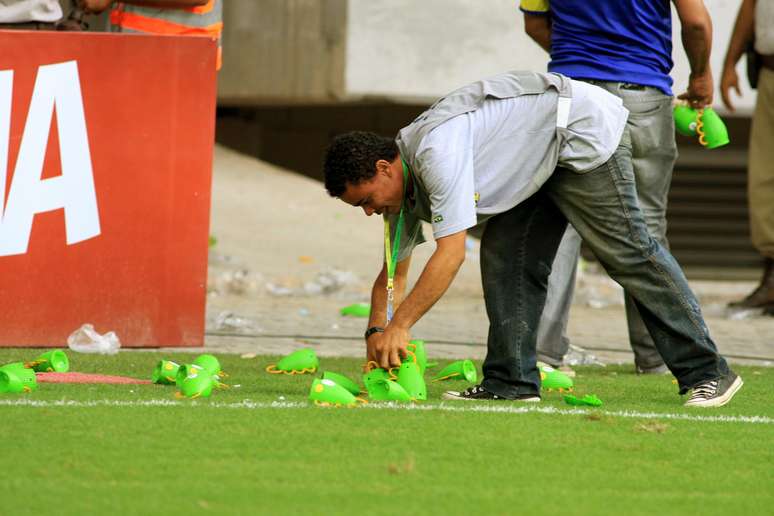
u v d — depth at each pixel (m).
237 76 65.81
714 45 61.09
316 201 56.03
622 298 42.78
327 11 61.31
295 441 15.41
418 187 18.08
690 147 73.50
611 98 18.78
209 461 14.23
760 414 18.89
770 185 37.50
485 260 19.41
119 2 28.61
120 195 26.16
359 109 73.62
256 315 34.94
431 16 60.59
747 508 13.02
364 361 25.47
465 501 12.85
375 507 12.50
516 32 60.94
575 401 19.12
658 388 22.20
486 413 17.83
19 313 25.81
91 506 12.25
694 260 73.88
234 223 50.91
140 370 22.70
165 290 26.55
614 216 18.67
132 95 26.08
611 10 22.81
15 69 25.45
